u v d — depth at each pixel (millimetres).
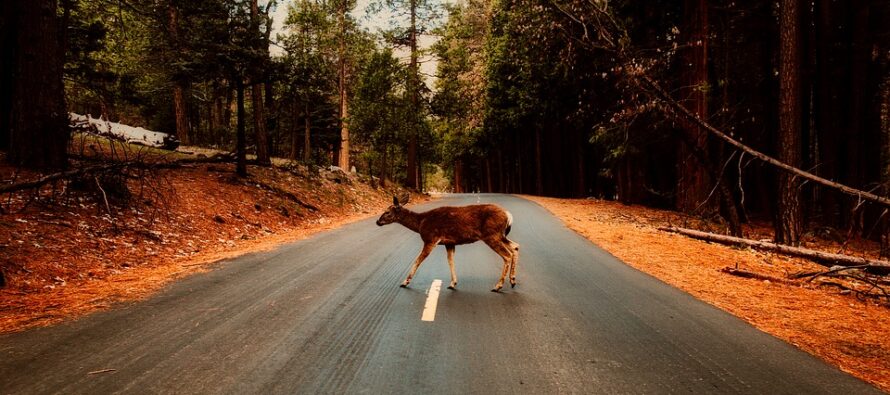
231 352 4164
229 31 14391
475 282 7297
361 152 40875
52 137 10664
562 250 10531
